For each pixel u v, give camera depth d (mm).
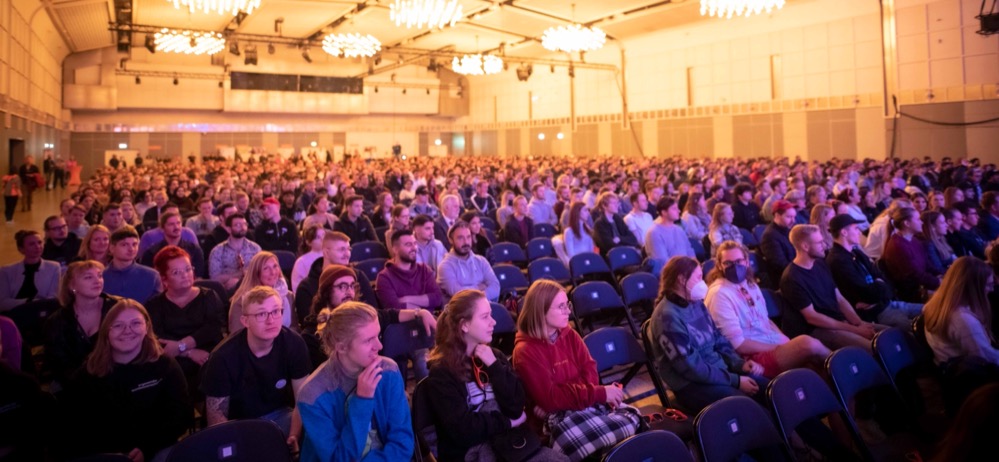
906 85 18859
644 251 6949
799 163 16766
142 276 4488
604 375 4367
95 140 30141
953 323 3299
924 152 18625
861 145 20156
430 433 3291
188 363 3705
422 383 2805
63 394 2838
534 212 9500
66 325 3373
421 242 5676
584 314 4719
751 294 4125
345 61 35406
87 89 28672
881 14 19281
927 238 5738
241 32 24406
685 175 16266
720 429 2424
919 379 4383
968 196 8812
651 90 27250
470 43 27453
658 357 3604
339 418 2406
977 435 1255
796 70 21734
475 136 39625
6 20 14945
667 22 24141
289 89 33719
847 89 20375
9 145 15758
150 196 10234
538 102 34125
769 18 22328
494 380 2801
